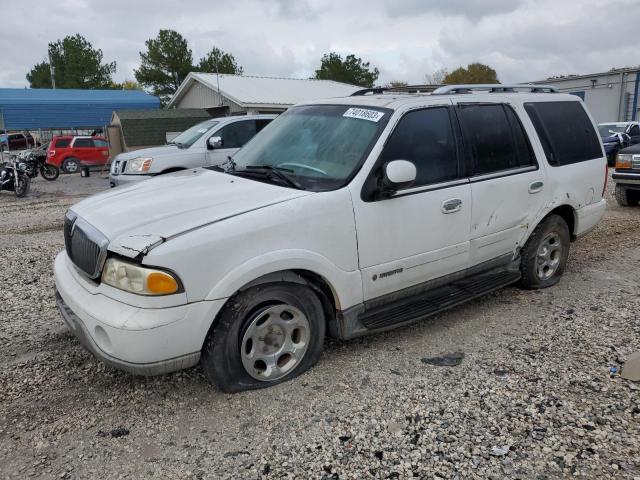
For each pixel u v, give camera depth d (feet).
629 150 31.91
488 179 14.51
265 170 13.17
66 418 10.63
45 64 198.18
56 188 58.44
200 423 10.36
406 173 11.85
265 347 11.32
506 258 15.76
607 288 17.43
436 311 13.33
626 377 11.51
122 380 12.03
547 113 16.87
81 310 10.48
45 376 12.28
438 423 10.14
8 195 51.72
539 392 11.12
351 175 12.12
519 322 14.83
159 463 9.26
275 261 10.68
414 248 13.05
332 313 12.32
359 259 12.10
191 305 9.94
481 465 8.98
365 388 11.44
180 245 9.81
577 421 10.09
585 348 13.06
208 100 95.25
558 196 16.56
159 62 159.74
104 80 180.04
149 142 78.79
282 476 8.85
